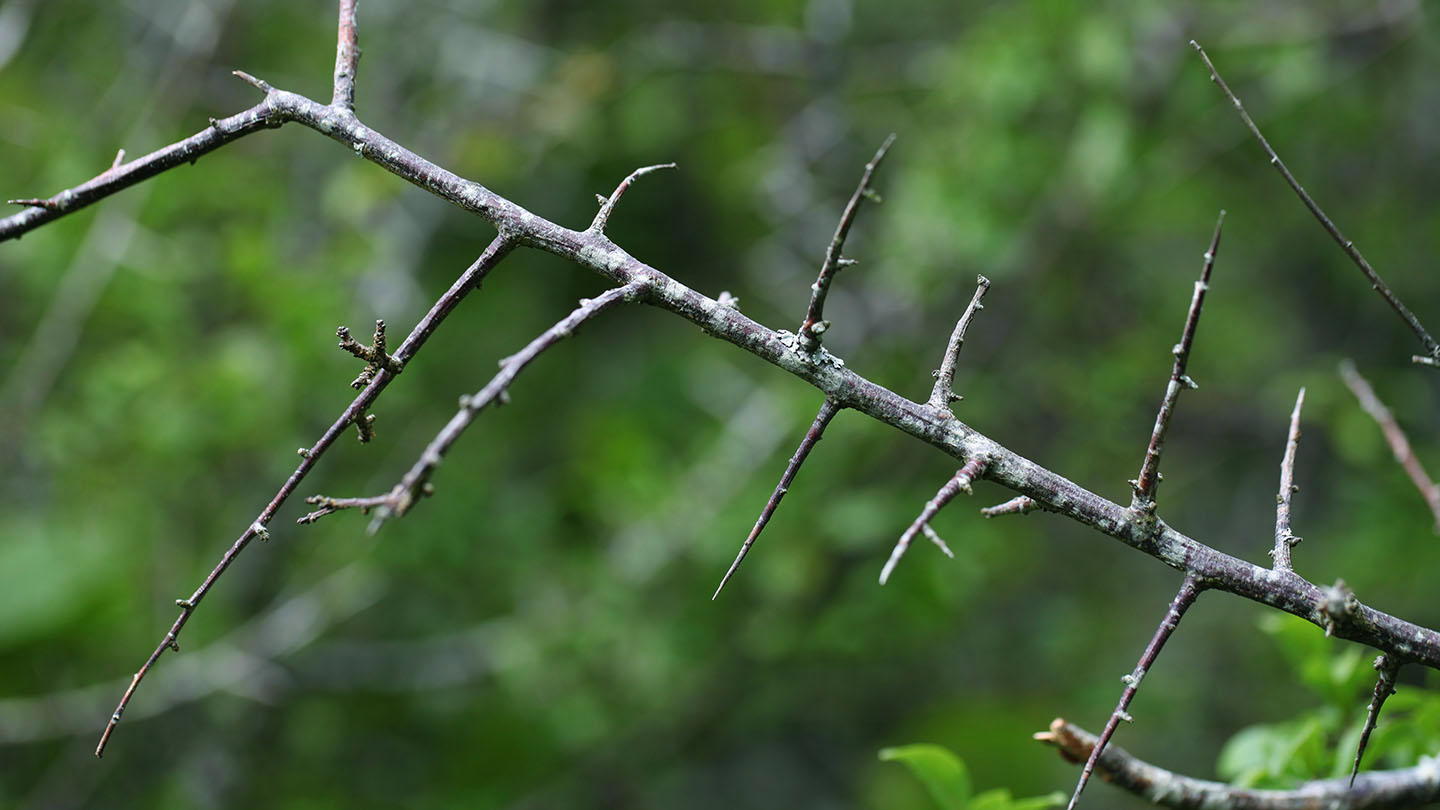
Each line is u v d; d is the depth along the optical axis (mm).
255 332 7289
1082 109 6918
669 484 7434
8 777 7270
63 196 2104
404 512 1688
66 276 7164
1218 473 9648
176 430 6957
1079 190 7020
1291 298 9250
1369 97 7805
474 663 7883
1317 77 6930
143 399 7008
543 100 8070
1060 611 8703
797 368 2162
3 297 7633
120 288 7203
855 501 7051
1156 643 2191
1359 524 7930
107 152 7582
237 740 7406
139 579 7555
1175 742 8578
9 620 7082
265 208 7734
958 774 3139
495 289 8805
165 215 7426
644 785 8586
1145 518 2184
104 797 7305
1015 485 2170
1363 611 2162
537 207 8695
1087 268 7844
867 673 8438
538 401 9016
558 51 8625
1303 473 9375
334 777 7906
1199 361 8664
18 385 7031
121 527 7543
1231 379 8922
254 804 7520
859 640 7293
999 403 7617
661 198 8930
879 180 8477
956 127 7344
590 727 7555
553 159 8375
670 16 8812
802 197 8086
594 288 9047
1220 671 8906
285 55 8477
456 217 8359
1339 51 7453
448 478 8055
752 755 9094
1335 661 3650
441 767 8219
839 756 9094
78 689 7250
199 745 7367
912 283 7301
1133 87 6957
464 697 8188
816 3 8289
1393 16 6777
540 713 7895
